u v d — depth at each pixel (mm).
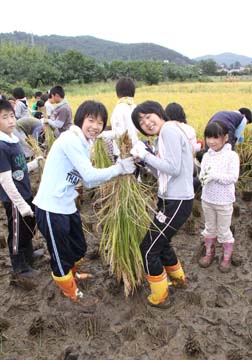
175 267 3475
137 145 2975
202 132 7562
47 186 3029
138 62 50844
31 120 6703
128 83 4734
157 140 3213
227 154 3627
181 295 3479
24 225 3604
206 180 3607
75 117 2961
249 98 15906
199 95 18750
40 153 5691
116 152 3385
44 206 3021
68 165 2984
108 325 3141
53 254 3137
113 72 48844
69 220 3180
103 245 3910
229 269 3896
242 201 5848
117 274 3455
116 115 4660
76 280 3688
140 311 3303
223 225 3756
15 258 3768
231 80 60031
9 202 3559
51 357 2836
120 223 3217
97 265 4062
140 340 2975
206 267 3979
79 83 44062
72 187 3107
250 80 59125
